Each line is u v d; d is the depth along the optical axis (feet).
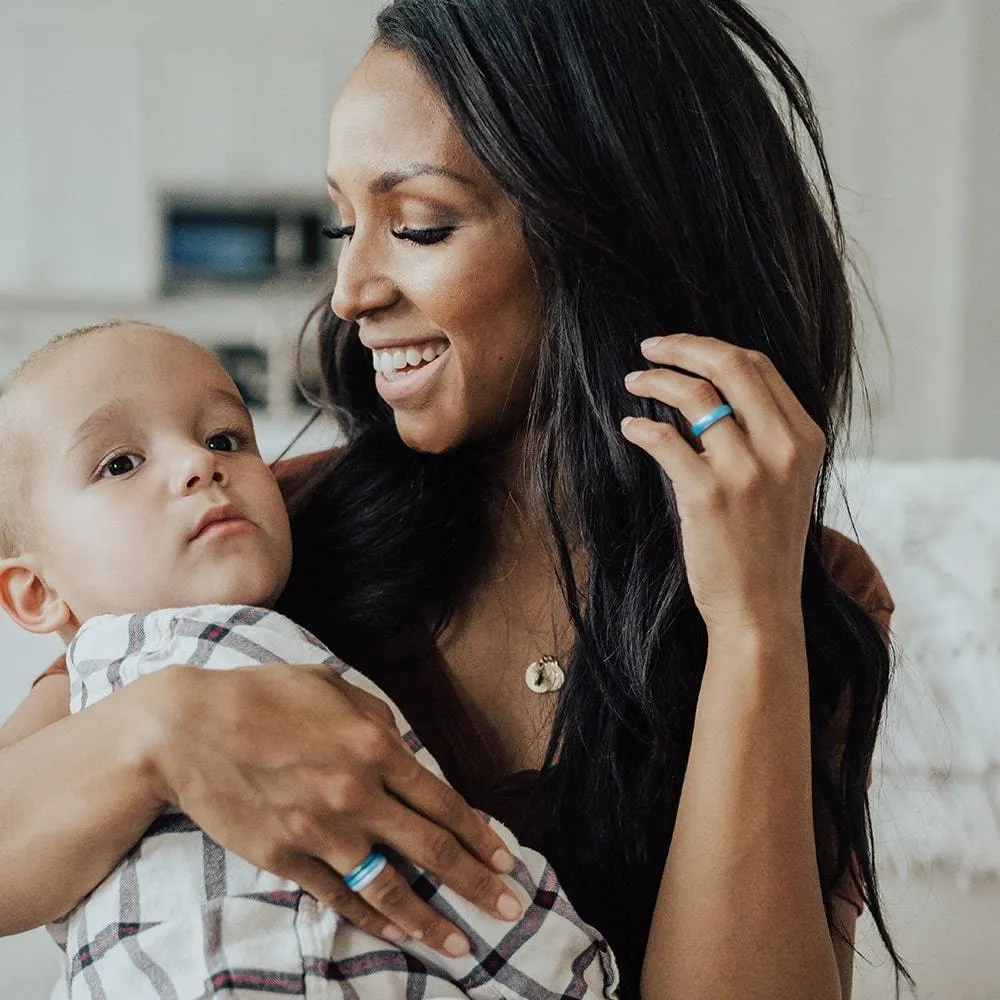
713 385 2.60
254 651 2.68
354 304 2.82
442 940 2.42
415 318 2.82
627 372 2.77
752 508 2.53
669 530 2.83
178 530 2.83
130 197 18.02
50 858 2.40
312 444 4.23
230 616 2.74
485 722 3.16
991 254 13.76
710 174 2.85
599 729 2.89
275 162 18.16
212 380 3.06
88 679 2.76
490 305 2.76
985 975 4.08
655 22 2.80
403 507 3.25
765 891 2.57
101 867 2.46
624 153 2.72
